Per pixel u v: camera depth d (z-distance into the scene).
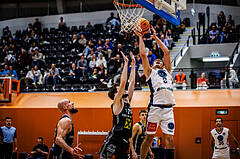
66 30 20.45
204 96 10.82
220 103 10.42
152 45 15.81
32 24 22.80
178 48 17.31
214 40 16.80
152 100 5.50
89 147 10.77
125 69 5.46
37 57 17.53
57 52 18.81
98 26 20.22
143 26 5.84
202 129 10.38
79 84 12.54
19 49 19.67
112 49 15.90
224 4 20.31
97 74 13.18
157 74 5.52
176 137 10.52
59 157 5.82
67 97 11.91
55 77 13.84
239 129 10.22
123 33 17.14
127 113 5.52
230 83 11.12
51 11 23.50
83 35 18.31
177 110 10.60
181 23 18.86
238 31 17.20
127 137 5.49
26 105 11.88
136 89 11.79
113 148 5.44
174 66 14.46
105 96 11.61
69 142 5.87
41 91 12.92
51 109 11.50
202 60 17.97
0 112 11.91
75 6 23.22
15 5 23.91
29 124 11.62
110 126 10.95
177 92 11.19
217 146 9.11
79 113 11.20
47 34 20.69
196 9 20.14
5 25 23.38
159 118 5.43
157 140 9.97
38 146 10.26
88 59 15.74
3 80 12.02
